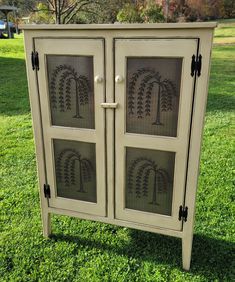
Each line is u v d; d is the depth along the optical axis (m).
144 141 1.38
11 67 7.27
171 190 1.44
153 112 1.32
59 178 1.62
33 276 1.50
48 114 1.49
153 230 1.54
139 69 1.27
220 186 2.30
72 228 1.85
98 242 1.74
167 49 1.20
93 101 1.39
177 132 1.32
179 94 1.25
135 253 1.65
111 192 1.54
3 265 1.56
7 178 2.45
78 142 1.50
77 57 1.34
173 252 1.66
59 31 1.31
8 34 14.13
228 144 3.10
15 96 4.88
